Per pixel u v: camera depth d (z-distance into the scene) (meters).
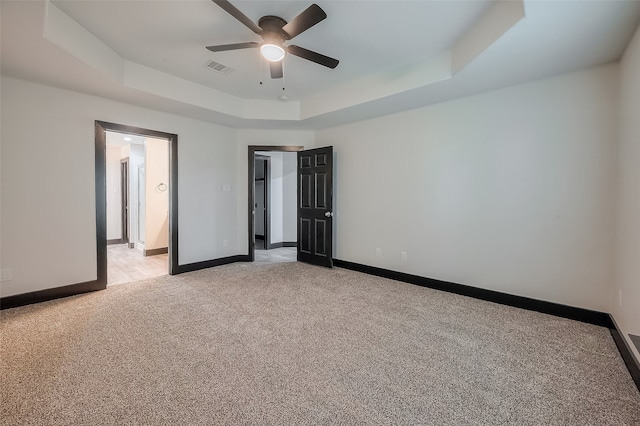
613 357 2.06
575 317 2.71
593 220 2.64
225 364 1.93
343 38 2.69
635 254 1.99
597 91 2.59
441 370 1.89
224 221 4.89
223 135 4.84
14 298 2.89
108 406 1.53
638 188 1.98
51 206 3.11
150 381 1.74
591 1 1.73
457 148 3.47
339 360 1.99
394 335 2.37
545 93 2.86
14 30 2.05
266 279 4.00
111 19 2.40
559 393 1.67
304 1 2.17
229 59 3.11
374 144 4.31
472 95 3.33
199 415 1.48
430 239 3.72
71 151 3.23
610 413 1.51
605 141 2.56
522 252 3.03
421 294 3.43
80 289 3.32
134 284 3.72
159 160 5.75
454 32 2.59
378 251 4.29
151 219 5.67
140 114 3.80
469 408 1.54
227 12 2.14
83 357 2.00
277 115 4.42
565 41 2.18
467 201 3.40
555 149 2.81
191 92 3.71
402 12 2.31
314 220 4.93
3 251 2.84
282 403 1.57
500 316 2.78
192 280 3.92
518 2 1.93
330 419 1.46
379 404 1.57
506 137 3.10
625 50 2.28
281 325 2.53
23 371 1.83
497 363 1.97
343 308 2.94
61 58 2.45
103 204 3.47
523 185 3.01
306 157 5.04
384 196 4.20
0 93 2.79
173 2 2.19
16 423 1.41
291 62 3.20
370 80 3.54
